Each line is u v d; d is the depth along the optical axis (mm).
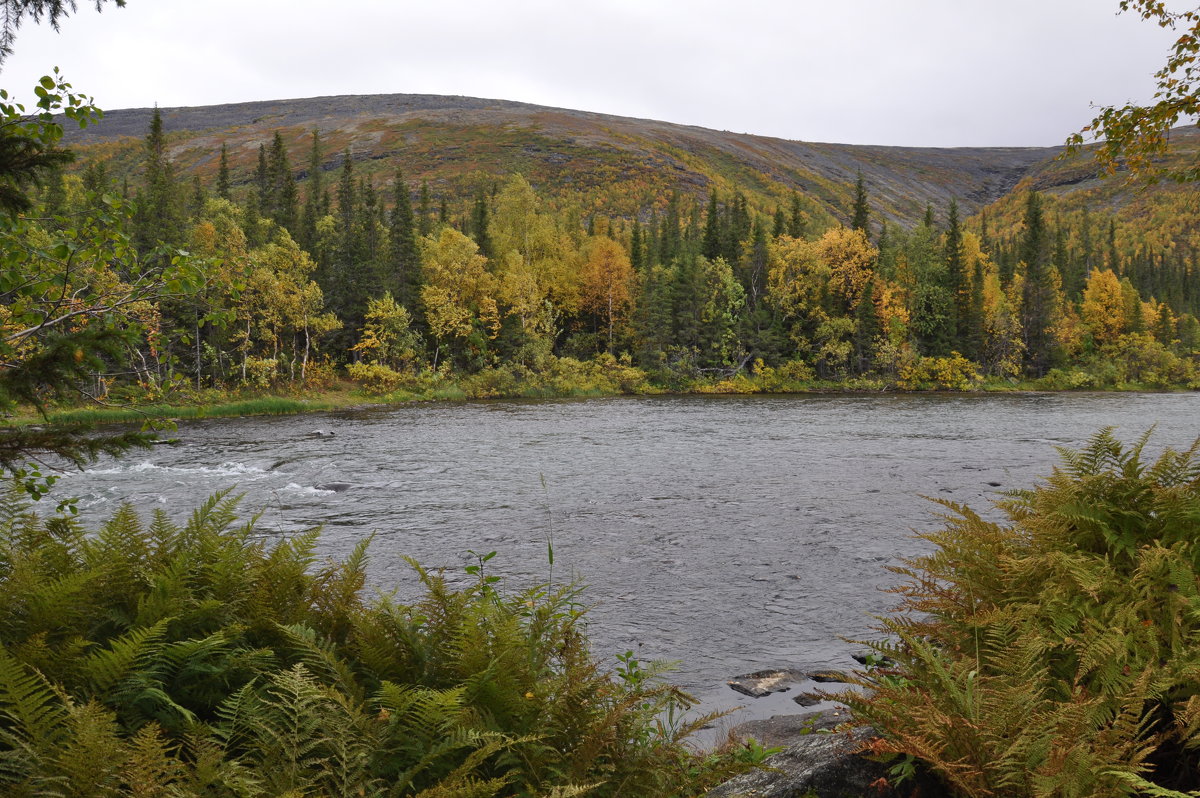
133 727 2451
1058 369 81375
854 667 7246
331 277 66000
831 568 11055
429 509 15828
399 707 2660
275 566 3520
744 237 96438
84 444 3092
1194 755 2777
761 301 83125
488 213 90812
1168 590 3266
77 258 4809
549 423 37344
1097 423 36375
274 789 2264
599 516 14977
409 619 3527
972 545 3965
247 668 2852
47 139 3877
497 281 73875
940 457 23953
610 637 8109
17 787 1953
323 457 24438
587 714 2961
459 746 2475
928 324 82062
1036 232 91188
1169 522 3477
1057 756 2408
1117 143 6359
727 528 13828
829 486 18500
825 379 76625
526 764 2691
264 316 54438
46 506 15711
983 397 60875
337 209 92562
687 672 7109
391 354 63531
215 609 3096
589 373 69812
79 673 2496
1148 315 109125
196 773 2242
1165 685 2713
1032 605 3396
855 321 76562
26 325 4551
